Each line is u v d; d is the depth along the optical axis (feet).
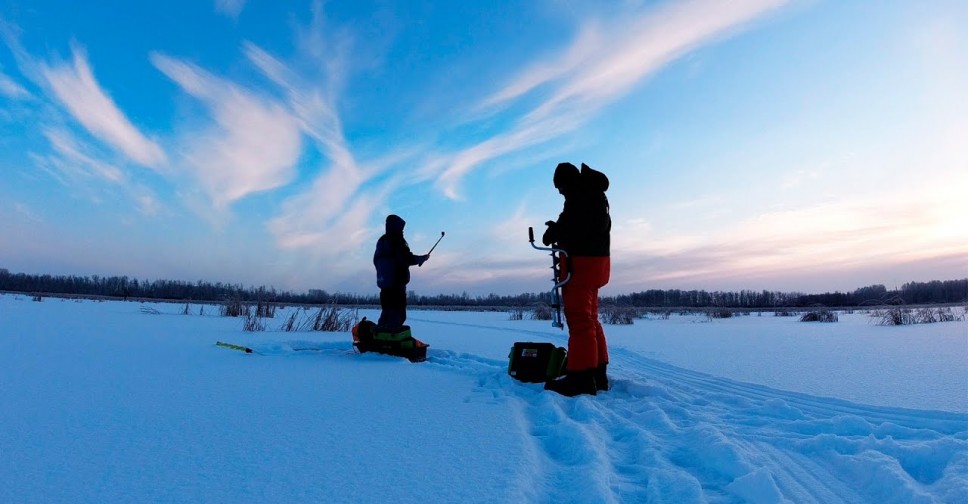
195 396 12.13
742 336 34.37
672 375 17.71
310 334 31.07
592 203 14.61
